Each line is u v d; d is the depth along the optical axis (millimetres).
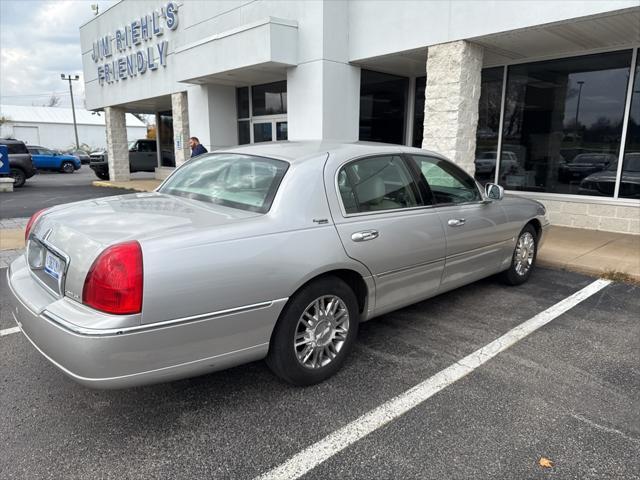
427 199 3969
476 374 3387
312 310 3143
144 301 2379
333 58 9227
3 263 6250
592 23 6664
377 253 3408
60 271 2670
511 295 5109
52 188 17500
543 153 9188
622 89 8055
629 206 8094
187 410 2932
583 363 3570
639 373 3424
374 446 2594
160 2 14281
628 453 2545
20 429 2729
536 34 7234
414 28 8172
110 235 2564
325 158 3385
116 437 2668
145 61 15547
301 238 2979
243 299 2709
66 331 2369
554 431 2730
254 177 3318
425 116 8172
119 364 2373
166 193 3775
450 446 2594
